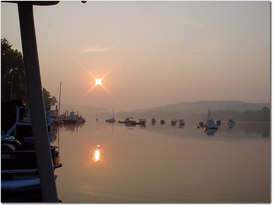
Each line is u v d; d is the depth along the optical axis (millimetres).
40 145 7500
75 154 24406
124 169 18062
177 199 12156
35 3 7520
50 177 7566
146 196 12461
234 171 18328
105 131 62531
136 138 43625
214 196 12727
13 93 50750
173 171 17875
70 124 94875
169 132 62750
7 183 12203
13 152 12438
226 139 43875
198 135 53125
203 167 19516
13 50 52750
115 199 11898
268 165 20516
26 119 19203
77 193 12672
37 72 7566
